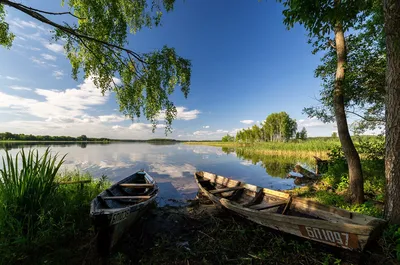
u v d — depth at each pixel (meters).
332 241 3.21
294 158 19.03
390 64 3.47
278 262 3.27
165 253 3.65
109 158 19.03
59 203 4.43
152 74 5.29
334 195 6.15
